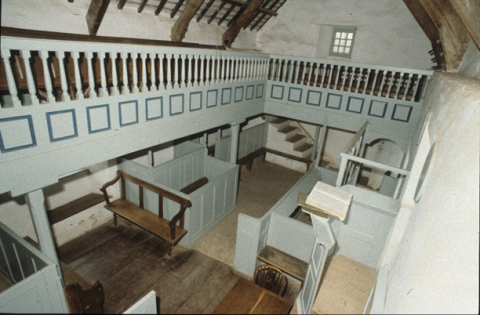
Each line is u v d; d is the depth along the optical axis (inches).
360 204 182.7
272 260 208.5
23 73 145.6
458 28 196.1
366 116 295.9
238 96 290.8
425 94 258.4
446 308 43.8
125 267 221.1
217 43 375.9
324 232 143.8
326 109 313.4
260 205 330.6
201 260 233.5
